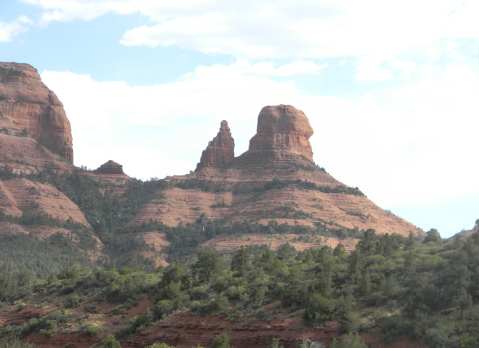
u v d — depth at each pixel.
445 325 85.75
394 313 92.56
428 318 88.00
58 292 137.38
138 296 123.38
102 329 115.69
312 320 96.56
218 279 119.12
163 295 118.50
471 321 85.56
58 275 154.50
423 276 96.44
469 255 99.56
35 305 132.38
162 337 108.00
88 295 131.12
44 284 145.38
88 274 148.25
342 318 94.88
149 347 97.69
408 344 86.19
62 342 115.81
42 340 117.62
